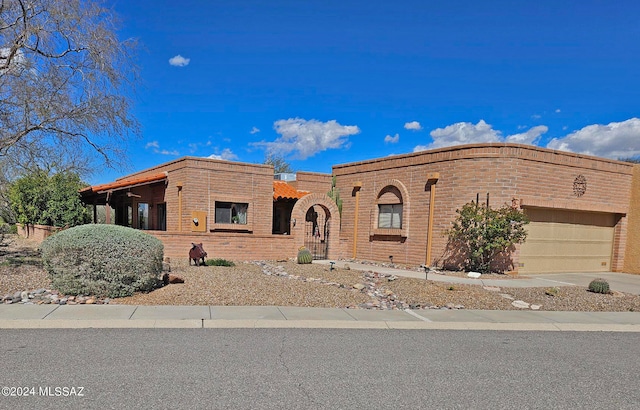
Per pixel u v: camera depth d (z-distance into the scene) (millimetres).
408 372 4605
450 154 13719
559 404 3928
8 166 12328
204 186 16969
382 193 16406
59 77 10719
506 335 6375
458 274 12438
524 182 12992
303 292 8672
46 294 7457
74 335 5449
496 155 12859
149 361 4605
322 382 4223
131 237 7887
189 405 3602
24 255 12711
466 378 4496
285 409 3604
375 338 5902
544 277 12953
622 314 8125
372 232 16547
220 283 9078
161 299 7551
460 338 6094
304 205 15898
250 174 18047
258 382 4156
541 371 4812
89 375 4160
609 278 13516
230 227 17469
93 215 25359
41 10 10086
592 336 6539
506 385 4344
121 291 7586
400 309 7824
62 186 21125
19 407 3451
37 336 5363
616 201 15094
